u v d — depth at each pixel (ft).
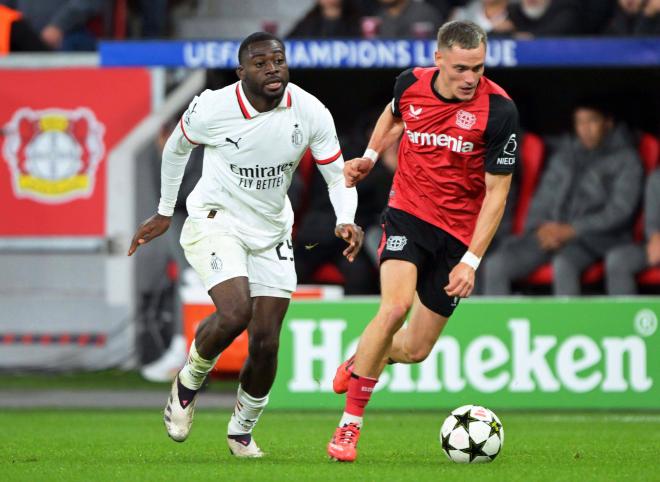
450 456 73.77
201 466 70.90
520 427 108.68
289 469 68.59
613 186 162.61
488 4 162.71
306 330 123.34
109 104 164.25
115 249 164.45
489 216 71.56
